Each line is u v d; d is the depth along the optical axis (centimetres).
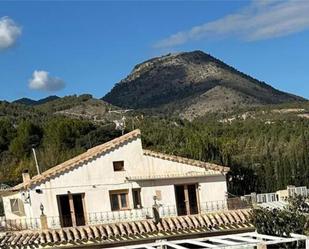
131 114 13238
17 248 2386
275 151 9475
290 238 2131
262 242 2008
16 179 5878
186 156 6438
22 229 2553
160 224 2592
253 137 11106
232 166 6688
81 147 7019
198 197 2792
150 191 2730
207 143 6712
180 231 2589
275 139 10469
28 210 2708
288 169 7400
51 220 2602
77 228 2531
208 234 2634
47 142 7200
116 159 2714
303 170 7475
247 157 8375
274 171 7400
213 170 2825
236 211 2761
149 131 8931
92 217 2645
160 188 2744
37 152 6938
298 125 12444
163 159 2770
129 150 2738
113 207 2688
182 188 2786
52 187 2631
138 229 2547
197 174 2783
